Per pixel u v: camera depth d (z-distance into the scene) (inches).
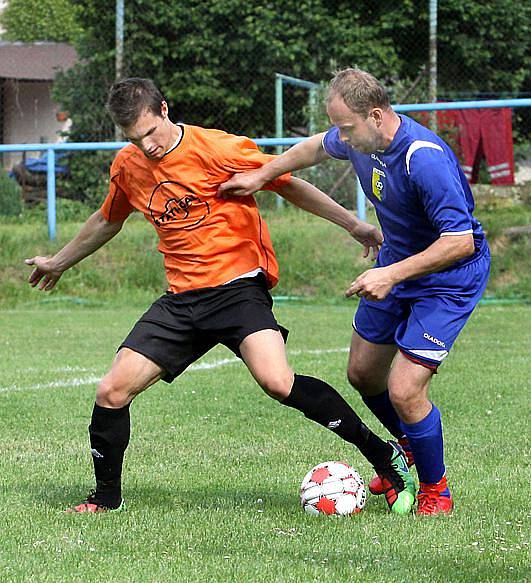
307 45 2015.3
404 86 1926.7
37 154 2613.2
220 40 2007.9
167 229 454.6
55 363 943.0
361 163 444.8
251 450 587.5
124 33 2003.0
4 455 580.7
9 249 1505.9
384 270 416.5
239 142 457.1
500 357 947.3
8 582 355.3
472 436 620.7
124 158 460.8
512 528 423.5
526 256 1472.7
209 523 432.1
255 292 452.4
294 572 363.6
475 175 1630.2
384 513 455.8
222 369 908.0
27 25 3526.1
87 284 1491.1
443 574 361.4
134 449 592.1
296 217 1574.8
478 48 2082.9
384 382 487.2
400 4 2057.1
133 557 383.9
